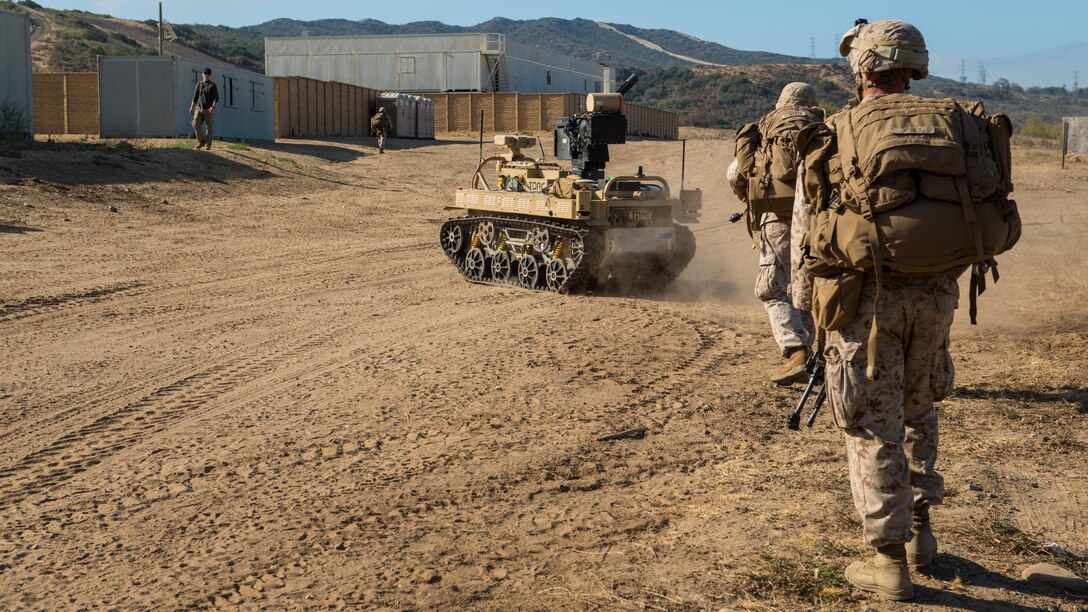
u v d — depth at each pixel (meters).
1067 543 4.52
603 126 11.96
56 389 7.71
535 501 5.21
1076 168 36.41
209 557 4.61
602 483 5.47
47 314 10.70
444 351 8.70
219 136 32.81
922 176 3.63
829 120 4.01
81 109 35.81
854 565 4.13
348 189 26.45
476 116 51.38
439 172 32.12
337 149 35.81
